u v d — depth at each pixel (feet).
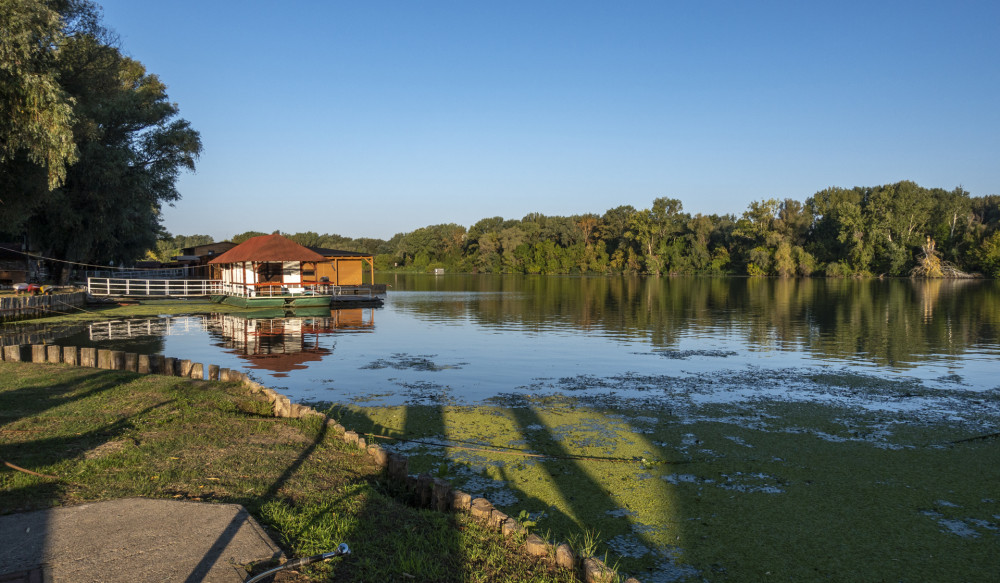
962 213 299.79
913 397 43.42
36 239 127.34
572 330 86.69
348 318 104.88
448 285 251.80
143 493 18.24
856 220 294.87
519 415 37.65
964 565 19.34
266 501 18.33
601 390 45.62
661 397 43.29
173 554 14.20
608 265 399.85
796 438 32.99
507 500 23.89
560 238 422.41
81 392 33.01
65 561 13.61
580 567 15.69
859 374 52.54
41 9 62.03
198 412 29.40
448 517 18.25
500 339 76.33
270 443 25.18
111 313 105.40
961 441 32.48
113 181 117.50
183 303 127.85
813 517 22.71
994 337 77.87
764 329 87.61
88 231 125.49
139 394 32.65
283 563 14.15
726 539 20.92
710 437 33.12
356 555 15.31
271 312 112.68
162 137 128.36
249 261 126.52
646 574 18.53
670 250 364.58
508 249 422.41
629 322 97.86
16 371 39.55
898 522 22.36
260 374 50.98
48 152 63.00
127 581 12.87
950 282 254.68
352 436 26.17
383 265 491.31
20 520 15.80
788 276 314.96
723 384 48.14
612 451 30.42
